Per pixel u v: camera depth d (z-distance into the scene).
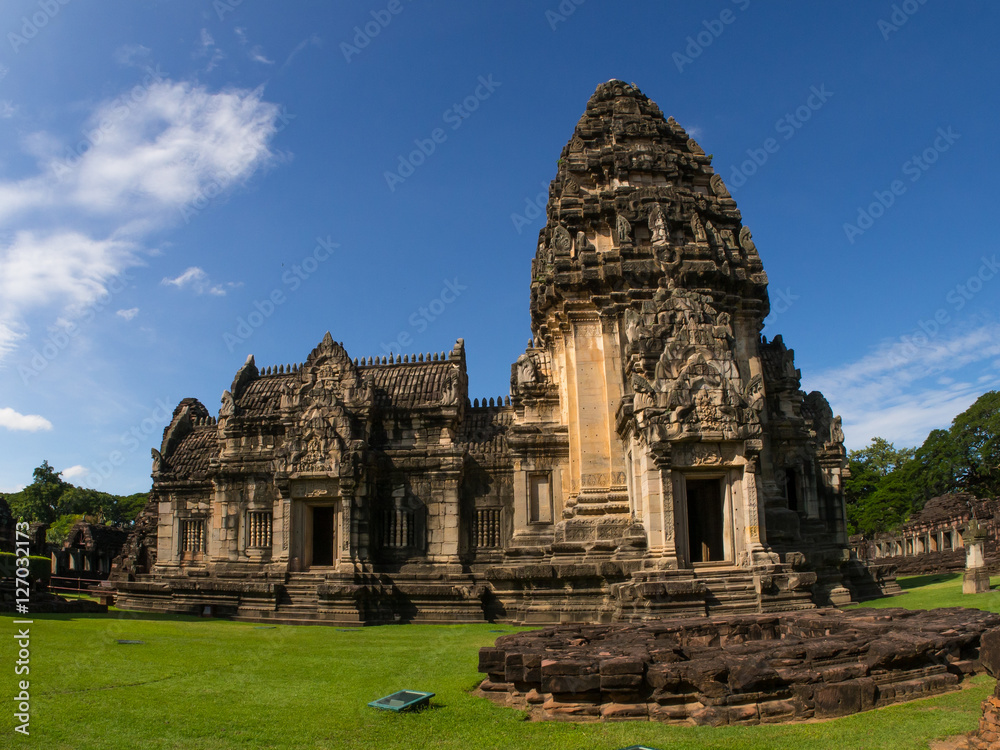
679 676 13.44
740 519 26.16
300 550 36.66
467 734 12.48
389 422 38.69
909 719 12.51
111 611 35.81
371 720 13.27
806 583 25.12
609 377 31.64
